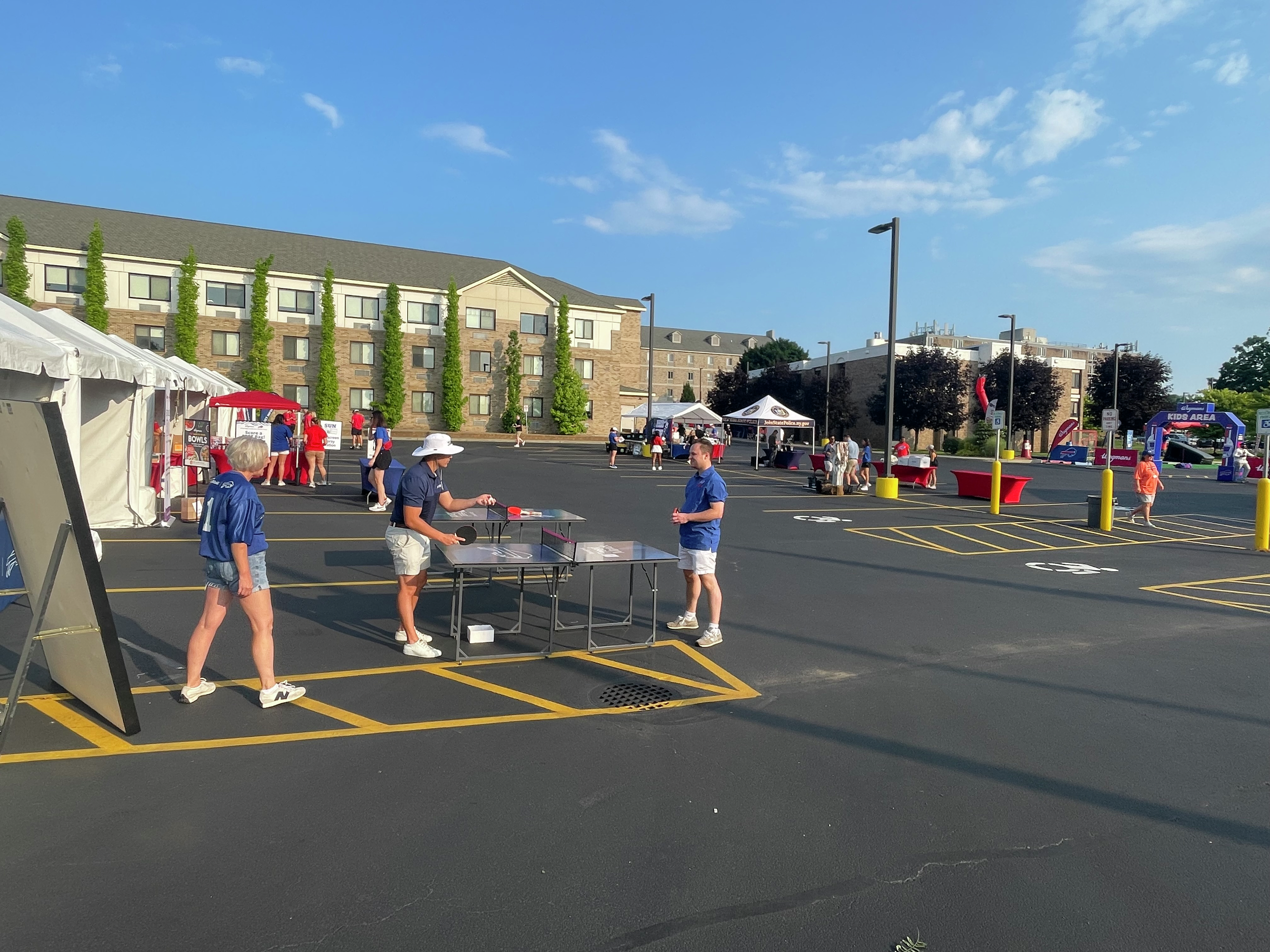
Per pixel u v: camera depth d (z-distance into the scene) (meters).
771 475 28.94
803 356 104.25
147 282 45.59
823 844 3.62
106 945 2.76
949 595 9.20
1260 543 13.55
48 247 43.25
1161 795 4.24
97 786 3.92
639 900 3.15
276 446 18.91
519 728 4.87
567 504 17.41
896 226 19.44
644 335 126.75
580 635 6.96
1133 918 3.14
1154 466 16.62
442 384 53.72
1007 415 48.09
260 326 47.38
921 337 93.38
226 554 4.80
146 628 6.58
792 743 4.79
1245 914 3.19
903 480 24.95
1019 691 5.86
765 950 2.88
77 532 4.08
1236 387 75.00
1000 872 3.45
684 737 4.82
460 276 55.44
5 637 6.09
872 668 6.33
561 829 3.68
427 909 3.04
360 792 3.96
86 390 11.26
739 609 8.13
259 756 4.33
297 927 2.90
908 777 4.36
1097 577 10.70
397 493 6.02
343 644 6.45
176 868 3.24
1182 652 7.07
